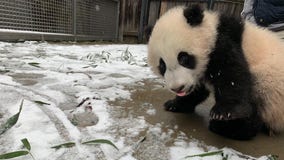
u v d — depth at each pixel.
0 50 0.88
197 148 0.36
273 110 0.42
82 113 0.43
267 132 0.44
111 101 0.50
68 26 1.35
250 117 0.39
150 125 0.41
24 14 1.10
